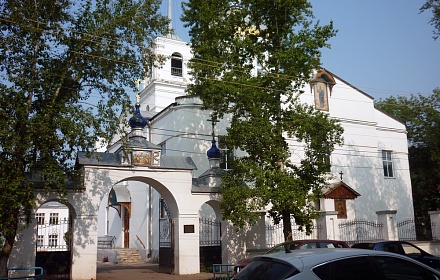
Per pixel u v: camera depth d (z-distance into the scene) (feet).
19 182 47.62
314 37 66.49
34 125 49.08
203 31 69.00
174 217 69.41
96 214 61.77
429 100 126.93
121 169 64.80
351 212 95.96
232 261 69.51
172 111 90.58
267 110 65.46
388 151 112.37
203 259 70.95
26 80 50.34
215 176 73.36
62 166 54.54
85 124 53.01
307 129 63.77
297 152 94.17
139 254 101.09
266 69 68.90
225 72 64.39
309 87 101.19
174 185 68.39
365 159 106.22
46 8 53.06
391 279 21.52
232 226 70.79
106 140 55.72
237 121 64.28
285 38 70.23
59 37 53.01
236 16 68.59
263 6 67.97
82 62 56.59
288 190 59.00
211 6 67.10
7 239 50.44
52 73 53.57
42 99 53.06
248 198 61.67
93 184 62.39
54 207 135.54
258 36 71.72
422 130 125.08
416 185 121.29
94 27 55.93
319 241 49.16
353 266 21.15
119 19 56.70
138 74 60.08
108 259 99.55
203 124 88.94
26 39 51.70
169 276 65.10
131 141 66.95
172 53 121.70
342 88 106.52
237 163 63.10
